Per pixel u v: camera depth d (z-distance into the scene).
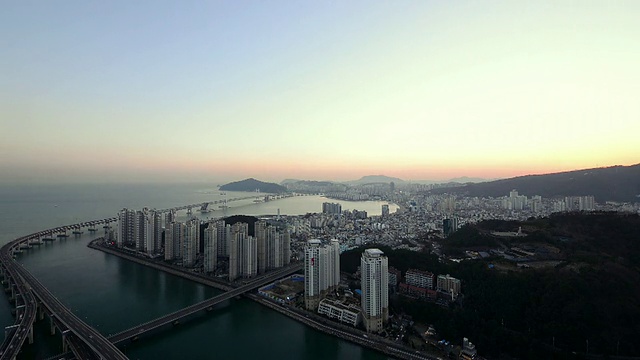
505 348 190.88
